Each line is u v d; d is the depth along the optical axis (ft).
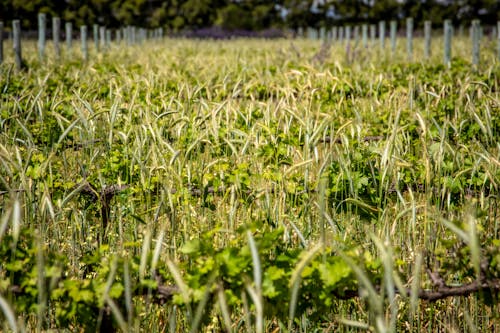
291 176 11.00
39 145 14.43
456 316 10.27
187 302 6.93
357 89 22.36
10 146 14.01
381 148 12.35
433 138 15.03
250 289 6.39
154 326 9.45
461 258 8.04
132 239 10.85
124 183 11.67
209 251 7.73
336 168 11.60
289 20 159.94
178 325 9.74
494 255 7.88
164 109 16.51
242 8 167.02
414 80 21.07
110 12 141.49
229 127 13.56
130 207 10.95
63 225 11.43
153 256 7.39
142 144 11.39
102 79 25.62
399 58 47.01
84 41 46.29
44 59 41.16
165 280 8.19
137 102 18.83
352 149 12.19
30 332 9.43
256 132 12.83
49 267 7.57
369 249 10.50
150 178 10.96
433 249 9.75
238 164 11.32
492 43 53.47
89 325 7.74
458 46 60.85
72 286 7.43
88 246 10.98
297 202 11.16
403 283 8.46
